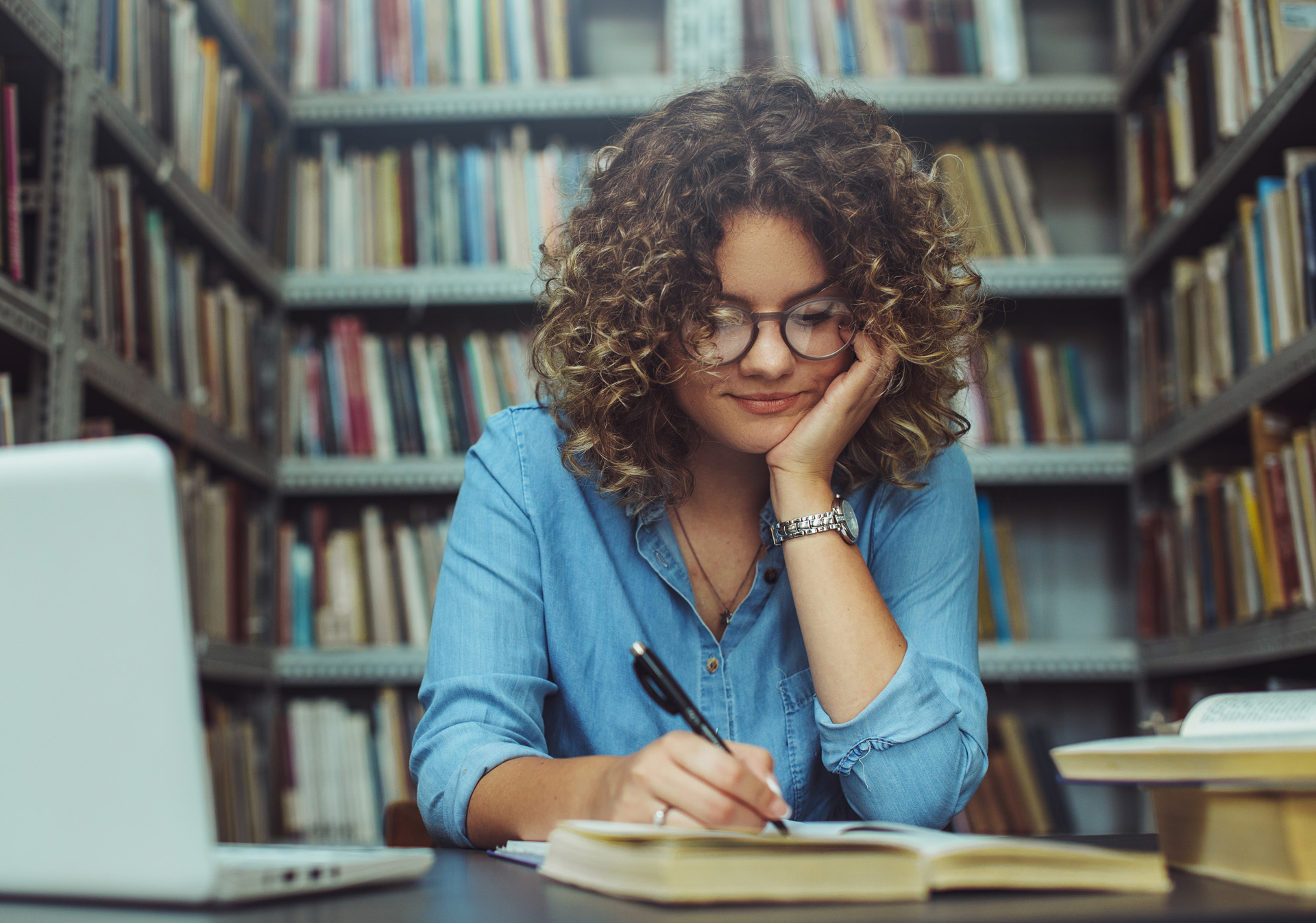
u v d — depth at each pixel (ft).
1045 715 8.82
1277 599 5.38
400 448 8.05
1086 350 9.18
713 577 3.43
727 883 1.51
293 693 8.54
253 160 7.77
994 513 9.16
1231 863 1.77
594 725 3.24
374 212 8.29
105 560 1.40
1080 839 2.41
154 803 1.42
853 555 2.84
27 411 4.92
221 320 7.27
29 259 5.22
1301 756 1.58
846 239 2.83
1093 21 9.47
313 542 7.93
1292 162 5.47
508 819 2.36
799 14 8.23
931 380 3.21
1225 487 6.29
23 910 1.46
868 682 2.68
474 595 3.16
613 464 3.15
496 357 8.14
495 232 8.19
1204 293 6.68
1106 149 9.32
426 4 8.48
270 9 8.23
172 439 6.60
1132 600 8.95
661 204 2.88
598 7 9.47
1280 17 5.61
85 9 5.37
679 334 2.88
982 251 8.18
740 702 3.26
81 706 1.43
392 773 7.69
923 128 8.96
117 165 6.10
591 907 1.51
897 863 1.55
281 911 1.47
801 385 2.89
